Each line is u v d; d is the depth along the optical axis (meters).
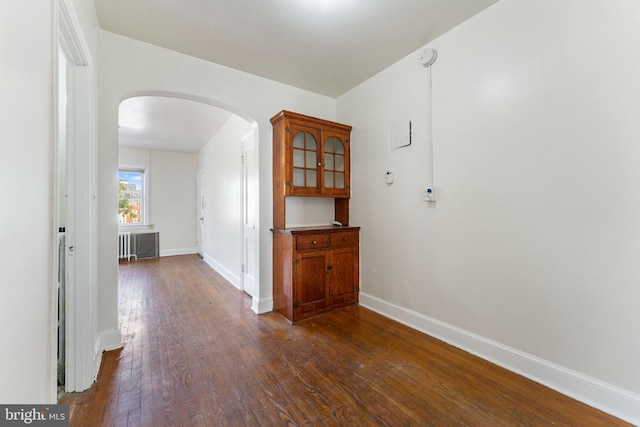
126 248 5.70
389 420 1.41
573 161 1.57
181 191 6.46
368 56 2.53
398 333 2.39
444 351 2.09
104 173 2.09
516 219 1.81
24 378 0.78
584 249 1.54
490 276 1.95
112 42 2.15
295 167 2.78
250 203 3.41
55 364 1.00
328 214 3.38
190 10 1.92
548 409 1.48
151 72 2.31
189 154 6.56
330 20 2.04
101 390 1.63
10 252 0.70
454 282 2.18
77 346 1.62
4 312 0.67
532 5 1.71
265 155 2.94
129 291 3.60
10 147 0.69
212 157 5.19
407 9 1.92
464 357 2.00
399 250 2.64
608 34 1.44
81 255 1.65
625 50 1.40
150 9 1.91
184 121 4.21
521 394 1.60
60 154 1.82
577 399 1.55
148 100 3.37
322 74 2.85
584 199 1.54
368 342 2.23
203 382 1.71
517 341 1.82
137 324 2.57
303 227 3.08
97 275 2.02
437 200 2.29
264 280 2.92
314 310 2.76
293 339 2.29
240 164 3.75
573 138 1.57
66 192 1.63
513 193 1.82
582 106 1.53
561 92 1.61
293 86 3.12
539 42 1.69
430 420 1.41
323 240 2.82
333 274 2.90
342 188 3.14
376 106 2.86
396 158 2.65
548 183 1.67
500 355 1.90
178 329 2.47
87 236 1.67
